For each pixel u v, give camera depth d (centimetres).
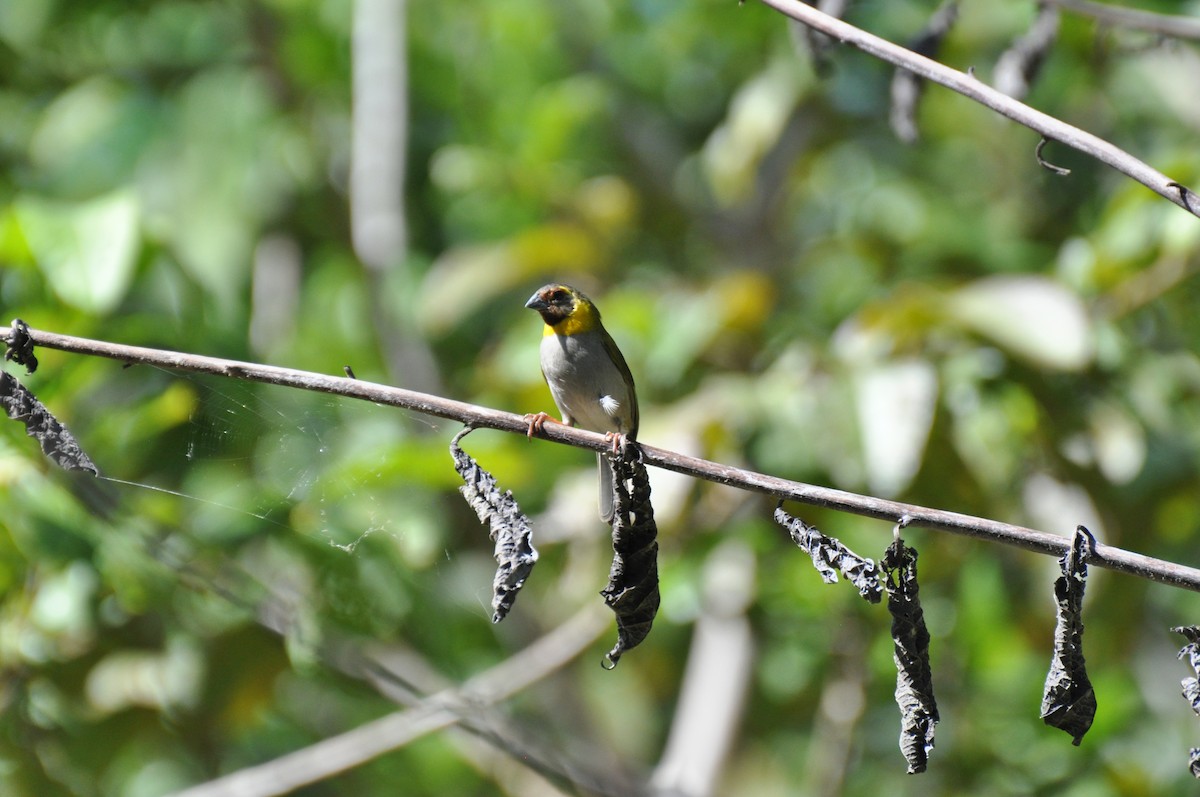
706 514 1150
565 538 1113
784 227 1650
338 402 1083
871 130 1666
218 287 1455
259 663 1105
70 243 993
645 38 1747
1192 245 1020
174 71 1659
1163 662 1413
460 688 1142
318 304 1666
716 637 1281
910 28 1411
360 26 1609
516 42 1739
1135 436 1048
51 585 1009
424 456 1038
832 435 1009
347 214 1711
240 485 1020
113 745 1081
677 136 1752
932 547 1180
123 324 1044
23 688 1050
